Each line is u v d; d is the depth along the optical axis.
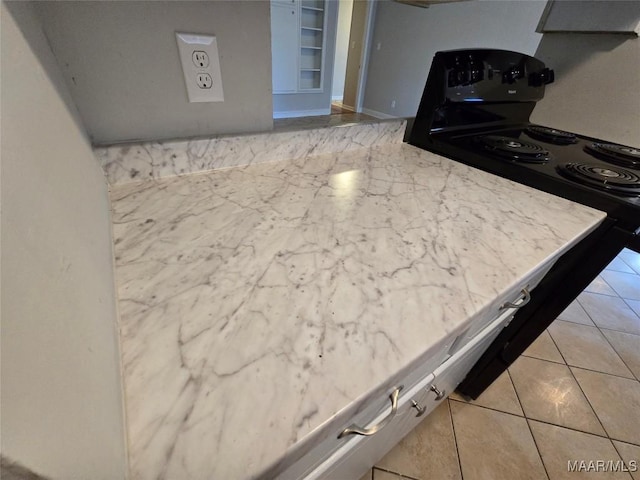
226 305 0.37
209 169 0.71
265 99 0.73
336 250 0.49
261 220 0.55
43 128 0.23
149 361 0.30
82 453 0.16
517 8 2.33
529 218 0.64
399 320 0.37
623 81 1.26
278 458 0.25
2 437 0.09
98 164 0.54
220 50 0.63
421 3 1.41
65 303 0.18
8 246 0.12
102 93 0.55
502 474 1.04
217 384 0.29
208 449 0.25
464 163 0.92
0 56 0.16
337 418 0.28
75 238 0.24
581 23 1.29
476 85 1.01
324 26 1.69
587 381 1.37
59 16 0.47
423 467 1.04
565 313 1.75
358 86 2.19
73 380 0.17
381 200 0.66
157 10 0.54
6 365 0.10
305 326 0.35
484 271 0.47
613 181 0.72
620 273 2.14
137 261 0.43
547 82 1.26
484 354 1.06
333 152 0.90
